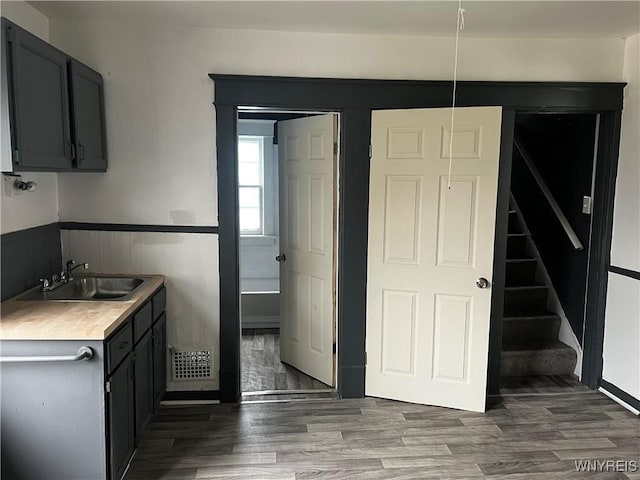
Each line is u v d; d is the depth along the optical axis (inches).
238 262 129.5
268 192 204.8
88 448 84.7
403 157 124.9
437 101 126.4
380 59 124.8
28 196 109.7
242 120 198.5
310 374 149.6
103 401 83.7
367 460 105.3
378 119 125.0
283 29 120.4
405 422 121.7
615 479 99.0
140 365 103.2
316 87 123.7
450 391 128.8
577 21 113.3
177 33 120.6
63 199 124.4
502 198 129.3
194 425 119.5
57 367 82.6
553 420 122.8
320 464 103.7
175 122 123.3
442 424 120.8
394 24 115.6
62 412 83.7
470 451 109.0
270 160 203.5
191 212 126.2
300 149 143.9
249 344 179.0
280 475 99.8
